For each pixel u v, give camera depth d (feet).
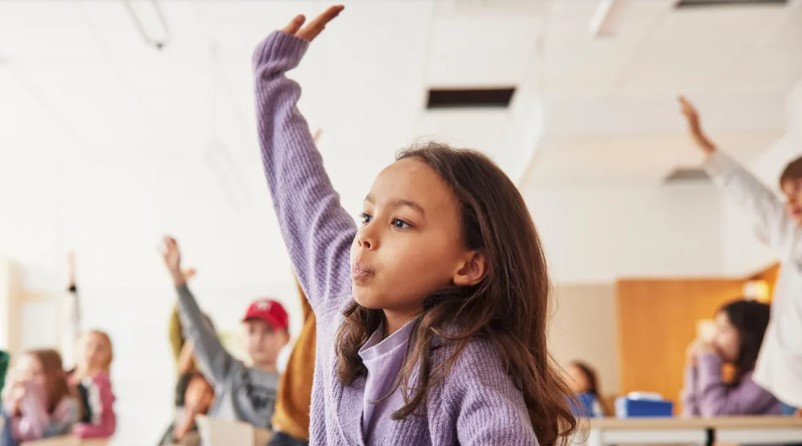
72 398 16.17
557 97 20.70
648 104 20.51
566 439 3.54
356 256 3.23
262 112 4.30
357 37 18.26
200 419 11.32
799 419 10.71
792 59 19.17
